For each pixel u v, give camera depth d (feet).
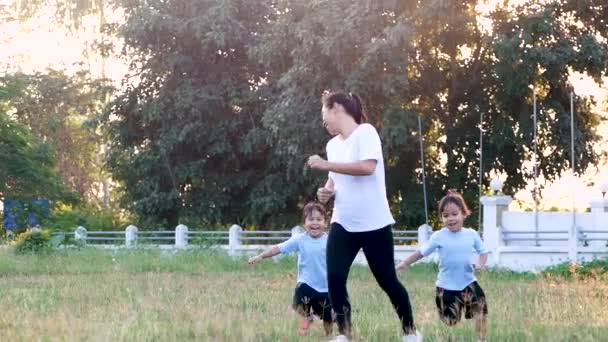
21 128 136.87
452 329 36.63
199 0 129.70
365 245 31.73
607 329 38.27
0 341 33.83
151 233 116.78
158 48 132.36
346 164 30.94
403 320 32.32
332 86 112.16
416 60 118.93
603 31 113.91
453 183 121.08
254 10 130.31
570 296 54.70
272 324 37.96
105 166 141.90
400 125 108.88
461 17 112.16
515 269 90.89
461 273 36.96
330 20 109.09
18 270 81.35
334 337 35.63
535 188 100.89
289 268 90.07
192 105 128.16
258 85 134.00
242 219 135.33
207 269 87.04
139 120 137.80
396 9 111.75
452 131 121.80
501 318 42.16
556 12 112.47
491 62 117.60
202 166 133.08
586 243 90.43
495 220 93.09
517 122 115.03
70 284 64.59
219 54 131.85
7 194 135.54
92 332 34.91
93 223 142.72
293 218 128.88
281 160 126.00
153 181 134.51
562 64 106.93
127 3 133.69
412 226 122.83
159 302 48.01
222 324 36.17
